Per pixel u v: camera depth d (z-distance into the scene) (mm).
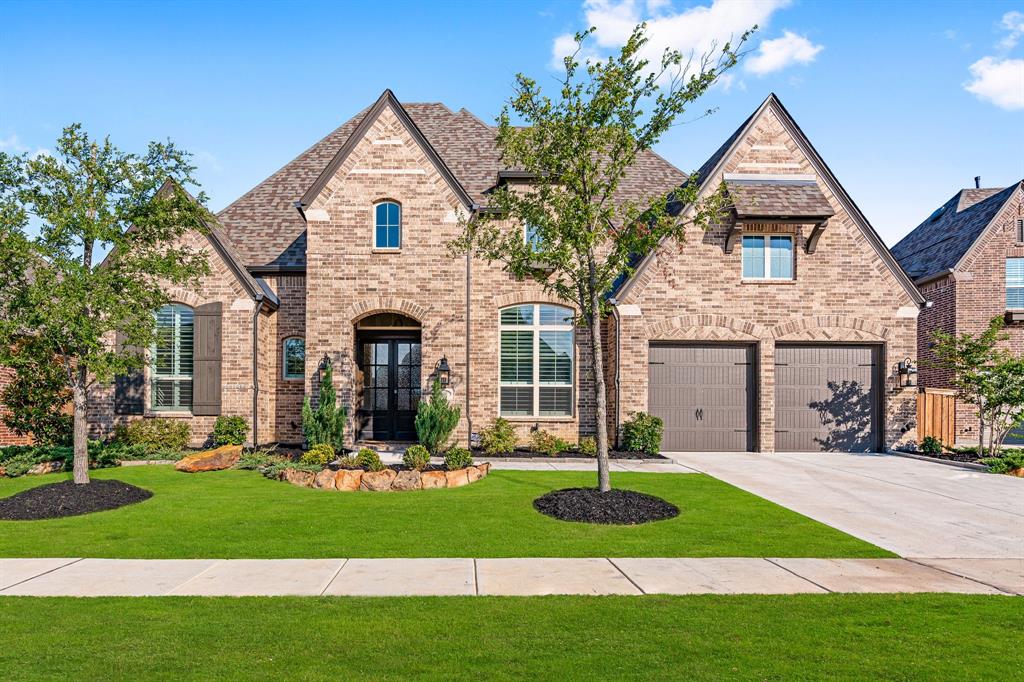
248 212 19922
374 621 5512
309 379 16406
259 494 11180
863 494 11750
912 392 17312
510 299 17219
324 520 9320
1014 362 15688
